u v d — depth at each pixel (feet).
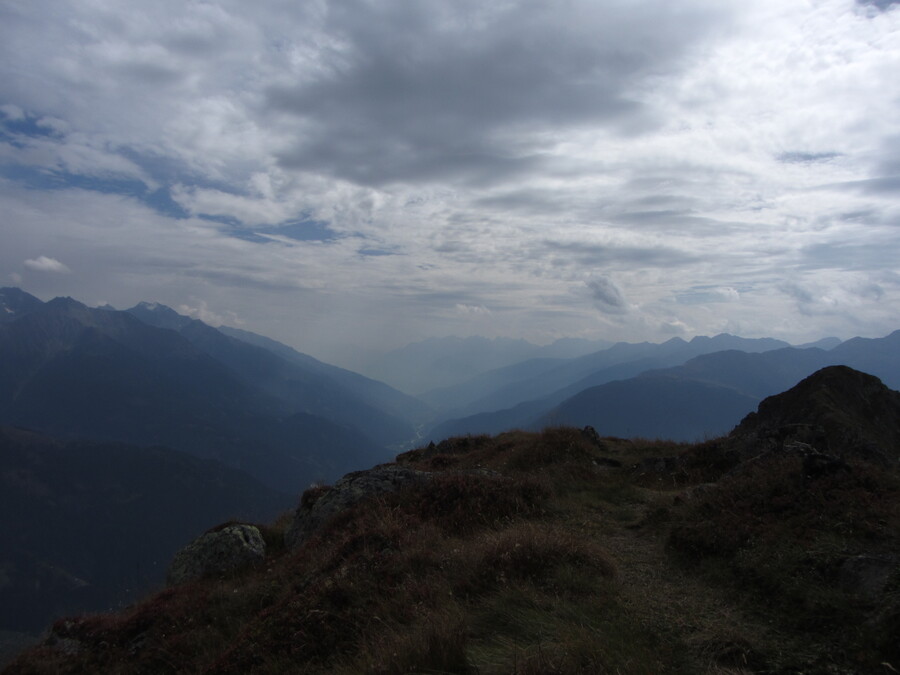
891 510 25.43
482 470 50.52
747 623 20.71
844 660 16.93
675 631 20.22
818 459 32.48
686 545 29.55
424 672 18.49
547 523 37.14
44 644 40.60
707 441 56.95
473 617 22.63
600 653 17.58
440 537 34.83
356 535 36.42
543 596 23.41
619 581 25.99
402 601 26.09
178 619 38.99
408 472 49.93
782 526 27.17
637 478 54.24
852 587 20.68
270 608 32.12
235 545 51.42
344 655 24.11
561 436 65.51
